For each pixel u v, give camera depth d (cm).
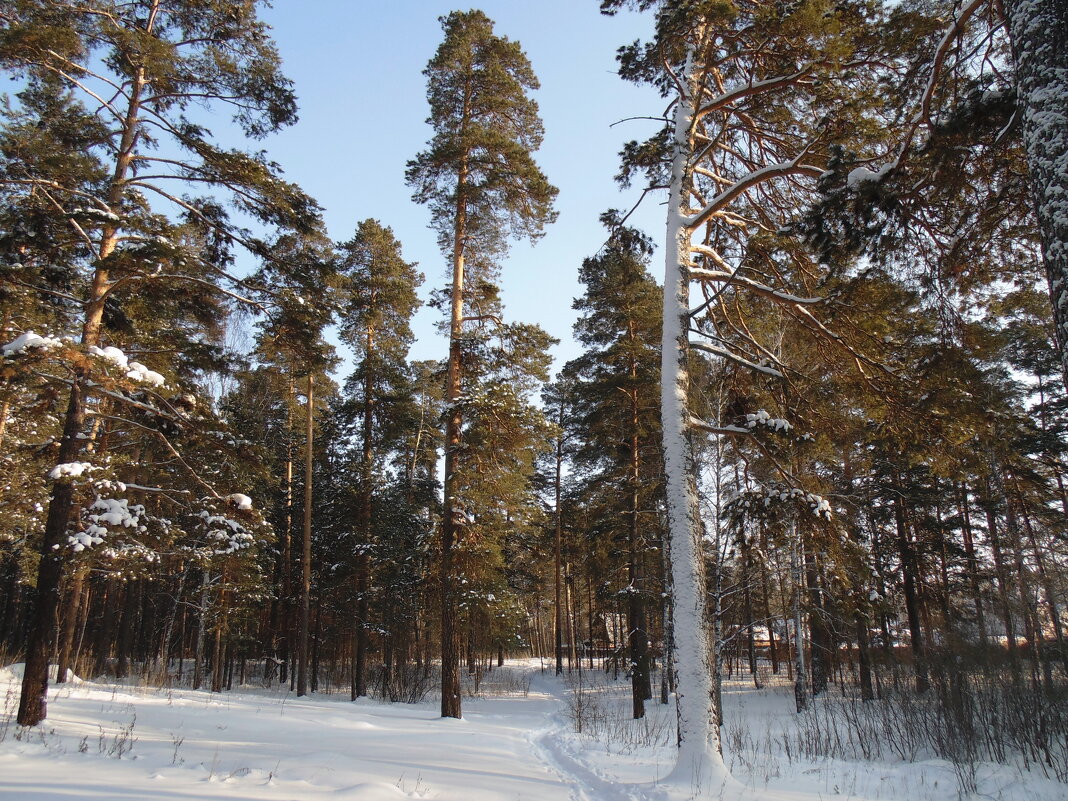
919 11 715
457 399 1764
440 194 1938
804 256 1013
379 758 932
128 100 1170
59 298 1188
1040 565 1797
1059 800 824
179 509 1972
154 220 1165
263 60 1198
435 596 1991
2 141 1001
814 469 1293
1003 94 563
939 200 683
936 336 820
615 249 1270
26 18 990
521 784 835
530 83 1998
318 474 3281
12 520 1617
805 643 2233
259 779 711
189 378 1530
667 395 956
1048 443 1711
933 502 2128
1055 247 435
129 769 713
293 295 1178
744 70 1026
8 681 1623
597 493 2372
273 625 3259
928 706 1284
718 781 764
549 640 6216
